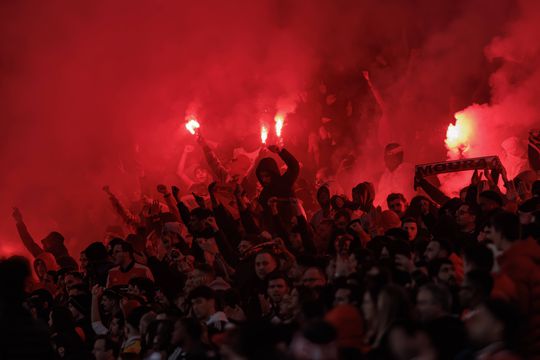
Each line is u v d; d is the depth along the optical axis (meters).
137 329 27.44
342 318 20.52
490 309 17.77
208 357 21.05
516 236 22.12
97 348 27.55
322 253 31.11
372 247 25.81
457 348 17.89
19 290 19.58
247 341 15.77
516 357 17.09
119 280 32.25
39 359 19.39
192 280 28.36
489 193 28.12
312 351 16.09
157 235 39.31
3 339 19.19
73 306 33.09
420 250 26.17
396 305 19.86
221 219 33.47
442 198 34.84
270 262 27.52
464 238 25.80
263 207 34.78
